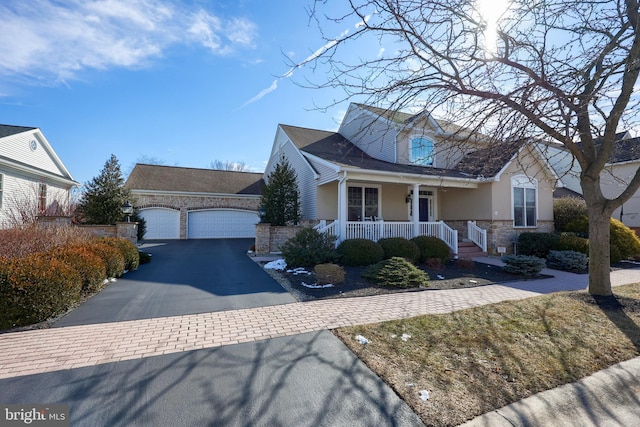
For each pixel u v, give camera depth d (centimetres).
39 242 723
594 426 244
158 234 1862
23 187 1452
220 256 1175
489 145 565
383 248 1038
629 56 461
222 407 260
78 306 546
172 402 266
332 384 296
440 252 1077
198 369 323
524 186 1433
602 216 618
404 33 445
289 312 527
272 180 1460
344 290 688
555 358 353
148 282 740
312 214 1387
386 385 296
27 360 340
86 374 311
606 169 730
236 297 620
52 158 1789
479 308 549
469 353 364
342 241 1052
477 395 280
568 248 1173
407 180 1188
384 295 656
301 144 1560
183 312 521
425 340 402
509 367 331
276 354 360
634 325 457
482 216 1376
